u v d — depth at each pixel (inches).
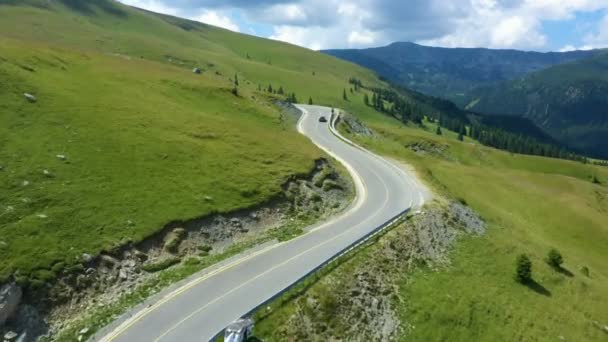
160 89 3228.3
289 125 3878.0
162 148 2176.4
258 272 1566.2
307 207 2143.2
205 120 2738.7
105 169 1873.8
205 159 2192.4
